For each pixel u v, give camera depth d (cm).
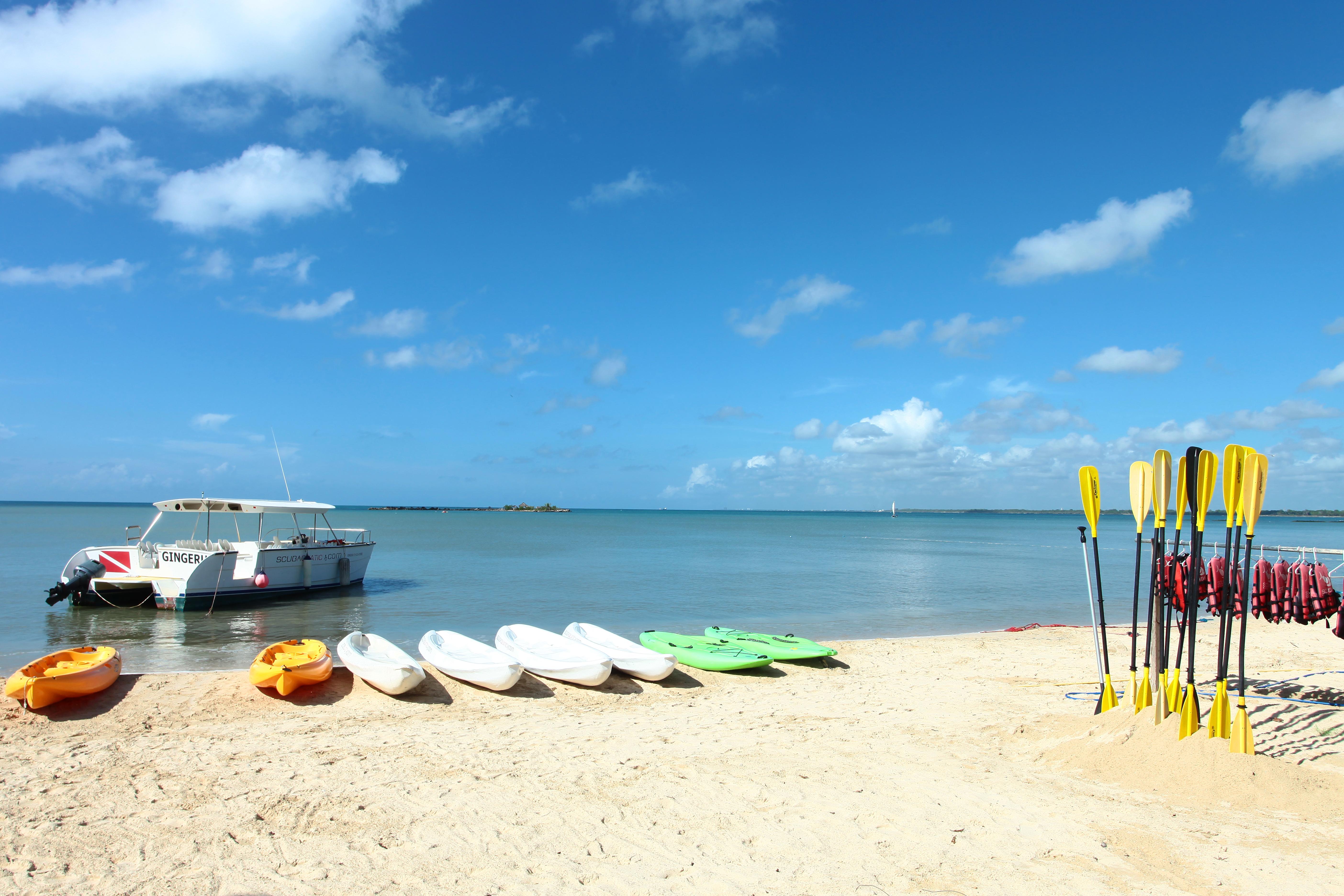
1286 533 5281
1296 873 437
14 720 794
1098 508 733
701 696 979
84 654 947
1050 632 1559
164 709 841
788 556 4038
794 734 779
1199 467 584
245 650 1352
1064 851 474
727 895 433
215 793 598
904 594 2319
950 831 509
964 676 1093
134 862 478
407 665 941
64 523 6875
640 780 626
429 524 9581
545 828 527
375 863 476
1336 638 1469
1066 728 727
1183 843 479
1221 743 577
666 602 2061
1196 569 590
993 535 7750
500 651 1094
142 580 1792
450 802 576
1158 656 636
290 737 762
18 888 445
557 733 789
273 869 469
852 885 441
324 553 2138
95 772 648
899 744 724
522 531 7394
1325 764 612
